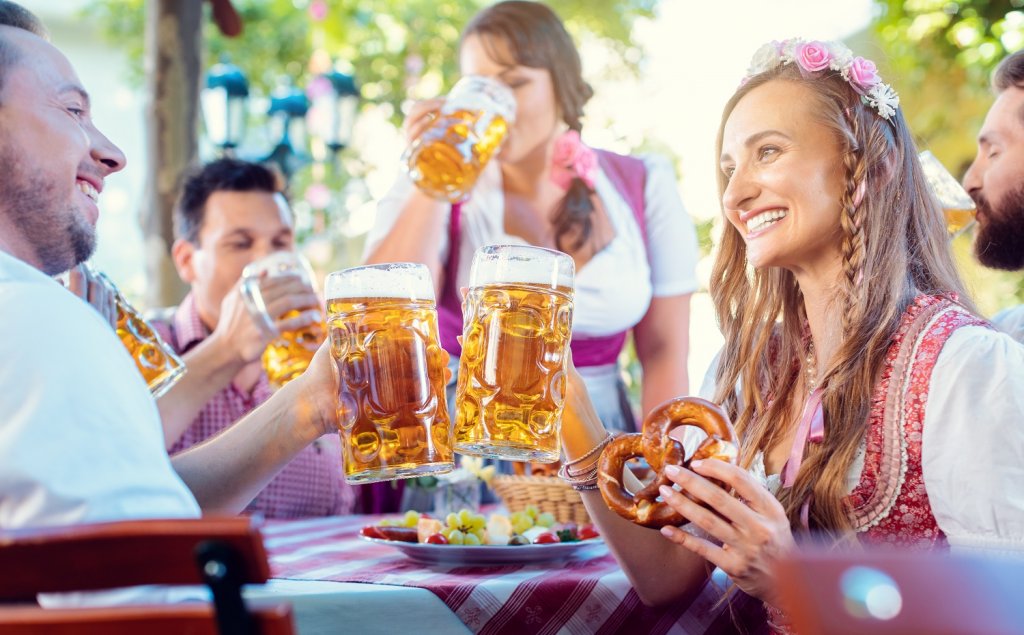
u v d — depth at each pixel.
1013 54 2.17
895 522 1.44
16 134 1.19
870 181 1.57
